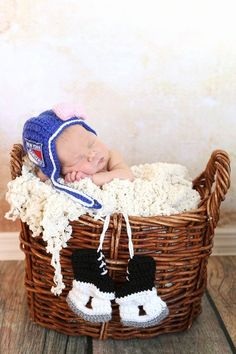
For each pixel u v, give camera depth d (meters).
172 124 1.46
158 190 1.08
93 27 1.34
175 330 1.17
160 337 1.16
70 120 1.09
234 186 1.54
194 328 1.20
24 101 1.41
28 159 1.16
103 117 1.44
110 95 1.42
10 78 1.38
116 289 1.02
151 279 0.99
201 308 1.27
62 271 1.05
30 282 1.14
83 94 1.41
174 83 1.41
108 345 1.12
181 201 1.09
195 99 1.44
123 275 1.04
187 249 1.05
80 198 0.99
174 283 1.09
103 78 1.40
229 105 1.45
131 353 1.09
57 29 1.34
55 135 1.06
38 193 1.02
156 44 1.37
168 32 1.36
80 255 0.98
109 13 1.33
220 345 1.13
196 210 1.03
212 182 1.18
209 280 1.43
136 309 1.01
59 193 1.01
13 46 1.35
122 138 1.47
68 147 1.07
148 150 1.49
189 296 1.13
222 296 1.34
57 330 1.16
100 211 0.99
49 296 1.12
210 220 1.03
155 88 1.42
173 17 1.34
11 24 1.32
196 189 1.28
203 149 1.50
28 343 1.12
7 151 1.46
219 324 1.21
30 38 1.34
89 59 1.37
